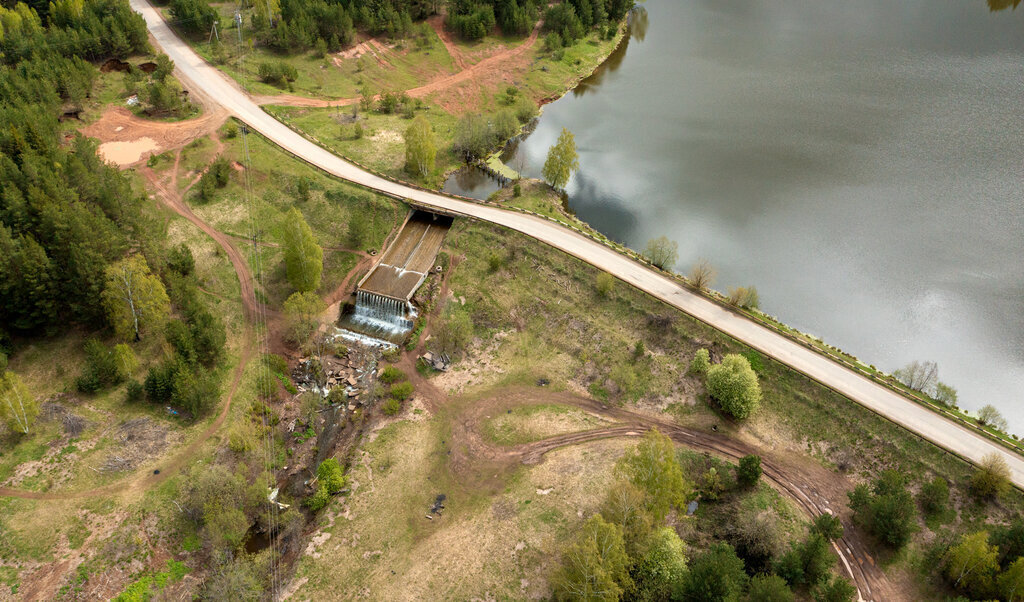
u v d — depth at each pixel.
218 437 111.06
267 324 135.88
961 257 147.50
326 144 181.62
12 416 103.44
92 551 93.50
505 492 106.50
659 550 89.69
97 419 109.69
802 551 91.69
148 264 129.75
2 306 115.19
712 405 117.81
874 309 136.88
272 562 96.94
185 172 165.38
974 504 99.38
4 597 87.69
